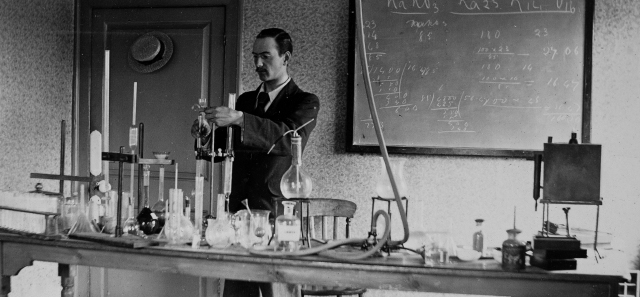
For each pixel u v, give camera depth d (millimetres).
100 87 3783
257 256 2037
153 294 3697
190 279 3650
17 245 2283
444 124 3467
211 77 3650
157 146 3725
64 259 2223
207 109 2324
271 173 2682
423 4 3482
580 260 2098
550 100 3400
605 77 3396
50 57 3561
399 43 3496
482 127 3445
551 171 2031
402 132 3496
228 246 2189
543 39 3404
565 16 3387
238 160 2732
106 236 2230
